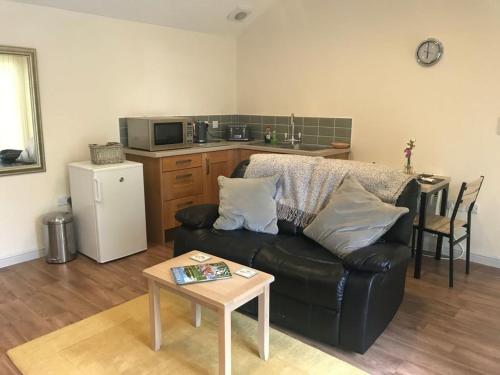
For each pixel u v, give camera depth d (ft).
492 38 10.53
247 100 16.84
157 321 7.32
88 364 7.04
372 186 8.86
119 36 12.96
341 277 7.09
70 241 11.53
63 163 12.13
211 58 15.93
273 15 15.19
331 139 14.38
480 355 7.36
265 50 15.78
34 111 11.26
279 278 7.73
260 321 7.07
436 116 11.82
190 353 7.38
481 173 11.25
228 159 14.74
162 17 13.55
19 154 11.18
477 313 8.82
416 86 12.06
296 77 14.99
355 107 13.57
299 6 14.38
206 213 9.77
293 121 15.29
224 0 13.70
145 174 12.94
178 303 9.14
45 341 7.68
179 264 7.45
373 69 12.91
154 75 14.15
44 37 11.27
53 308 8.92
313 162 9.95
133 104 13.69
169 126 12.99
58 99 11.80
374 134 13.24
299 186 9.78
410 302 9.27
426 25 11.60
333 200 8.68
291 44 14.90
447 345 7.65
